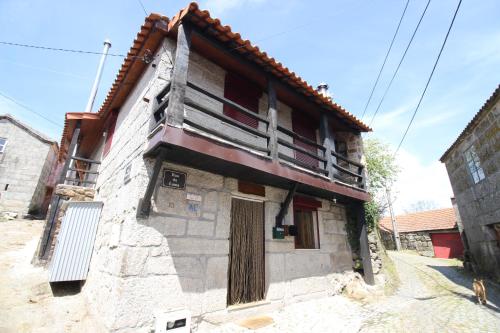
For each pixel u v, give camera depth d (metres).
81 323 3.75
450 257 16.86
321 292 5.67
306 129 7.35
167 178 3.84
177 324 3.18
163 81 4.38
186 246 3.79
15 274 5.41
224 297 4.02
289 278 5.12
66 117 7.28
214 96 3.99
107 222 4.71
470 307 5.39
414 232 19.39
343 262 6.65
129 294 3.15
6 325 3.48
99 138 8.70
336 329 3.92
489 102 8.27
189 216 3.94
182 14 3.95
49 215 6.52
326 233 6.45
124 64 5.25
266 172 4.33
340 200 6.95
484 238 9.73
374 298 5.86
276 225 5.22
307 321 4.23
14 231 10.09
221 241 4.21
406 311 4.94
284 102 6.72
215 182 4.41
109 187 5.40
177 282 3.57
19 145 15.13
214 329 3.71
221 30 4.15
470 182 10.60
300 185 5.31
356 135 8.01
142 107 4.66
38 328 3.54
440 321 4.38
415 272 10.24
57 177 17.34
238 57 4.70
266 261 4.89
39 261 6.09
